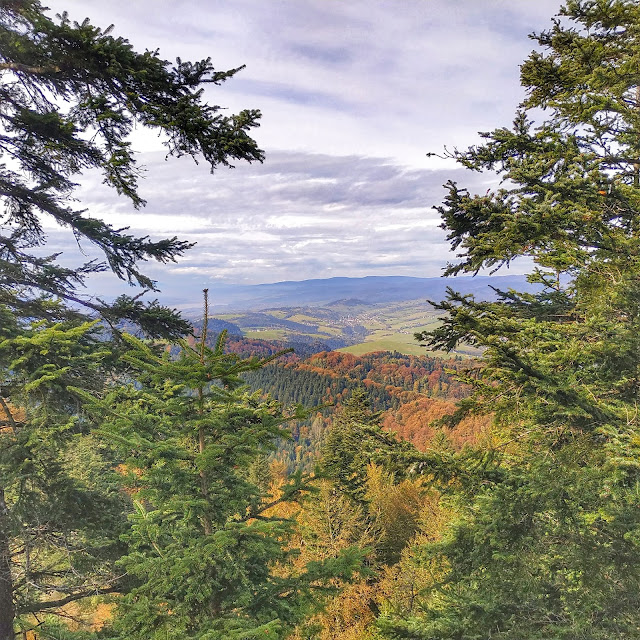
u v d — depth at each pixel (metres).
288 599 4.84
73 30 5.36
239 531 4.47
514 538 4.82
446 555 5.55
